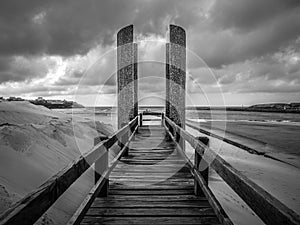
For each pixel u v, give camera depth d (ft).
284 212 3.35
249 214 15.53
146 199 10.93
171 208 10.03
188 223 8.88
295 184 26.09
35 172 16.55
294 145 54.54
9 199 11.59
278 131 84.99
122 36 22.72
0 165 15.20
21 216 3.52
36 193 4.13
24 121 34.94
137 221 9.00
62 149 24.70
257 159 39.17
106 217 9.27
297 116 225.97
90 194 8.66
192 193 11.61
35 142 21.86
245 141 59.67
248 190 4.63
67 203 13.84
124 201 10.69
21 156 17.84
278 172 30.96
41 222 10.80
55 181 4.83
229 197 18.12
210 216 9.41
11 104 48.24
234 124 115.85
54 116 47.39
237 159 38.58
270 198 3.88
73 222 6.60
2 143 18.40
